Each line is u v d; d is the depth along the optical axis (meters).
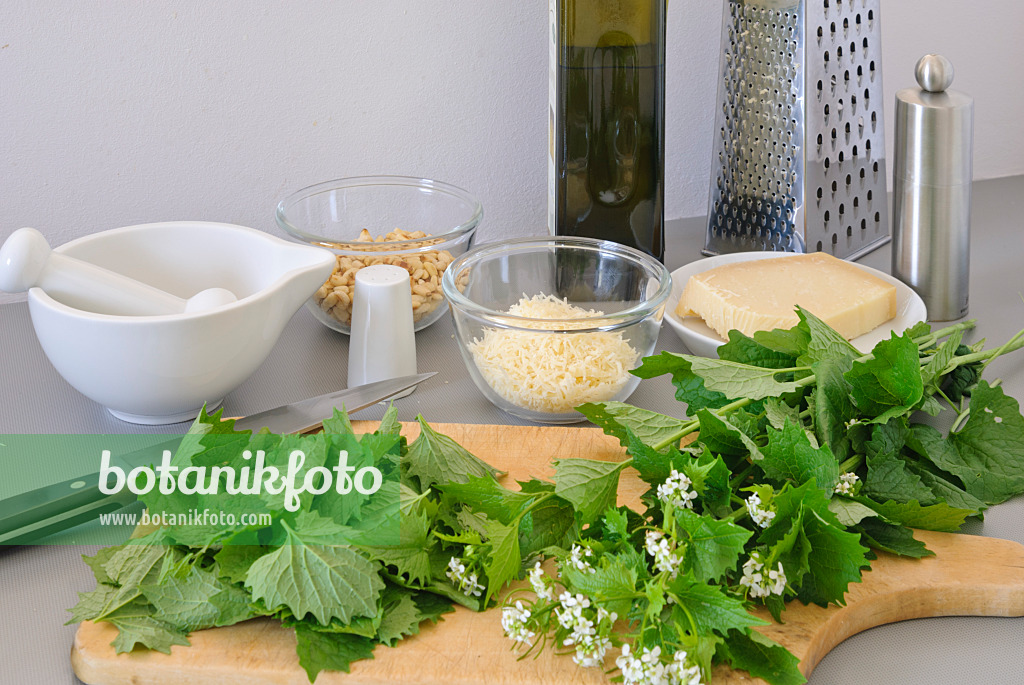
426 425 0.66
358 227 1.04
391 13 1.04
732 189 1.09
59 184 1.00
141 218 1.04
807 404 0.72
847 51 1.01
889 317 0.91
